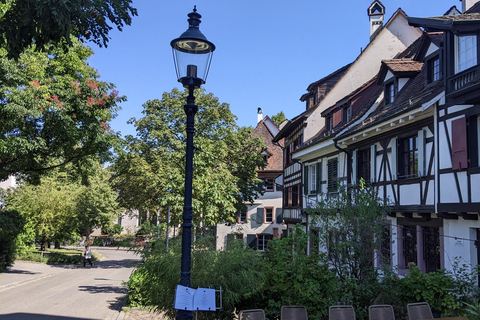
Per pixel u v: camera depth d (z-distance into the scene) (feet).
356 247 27.78
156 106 88.63
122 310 40.22
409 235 42.50
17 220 80.43
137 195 91.71
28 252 111.34
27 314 40.22
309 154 70.49
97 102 57.21
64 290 58.75
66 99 55.52
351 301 25.16
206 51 19.13
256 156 95.09
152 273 23.62
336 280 24.95
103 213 136.05
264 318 20.66
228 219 48.26
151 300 23.61
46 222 110.73
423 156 38.88
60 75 60.13
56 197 111.34
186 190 18.51
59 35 21.99
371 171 49.11
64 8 20.24
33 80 50.88
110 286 63.87
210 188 44.39
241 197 95.61
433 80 42.16
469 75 31.99
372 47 74.64
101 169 150.71
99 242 207.21
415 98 41.42
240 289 22.40
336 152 60.64
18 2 20.95
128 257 142.10
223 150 81.41
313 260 24.67
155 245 24.97
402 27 73.15
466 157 32.60
